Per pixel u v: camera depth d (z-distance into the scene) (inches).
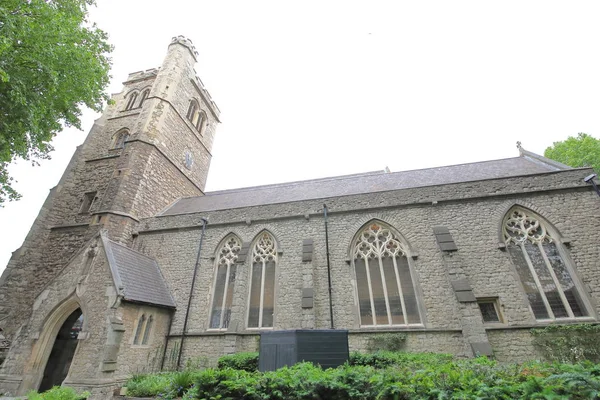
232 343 511.8
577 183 512.4
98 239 533.0
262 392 241.4
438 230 530.6
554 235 495.5
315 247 585.3
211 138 1159.0
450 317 472.7
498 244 504.7
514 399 181.8
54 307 475.5
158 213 800.3
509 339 435.8
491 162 725.3
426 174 739.4
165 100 906.1
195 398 259.0
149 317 523.5
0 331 590.6
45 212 743.7
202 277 613.3
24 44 420.2
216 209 703.1
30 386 430.9
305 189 832.9
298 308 535.5
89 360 416.5
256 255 617.0
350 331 492.1
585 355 400.8
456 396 187.8
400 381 218.8
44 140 520.4
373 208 592.7
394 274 534.9
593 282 449.4
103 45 552.1
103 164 834.8
